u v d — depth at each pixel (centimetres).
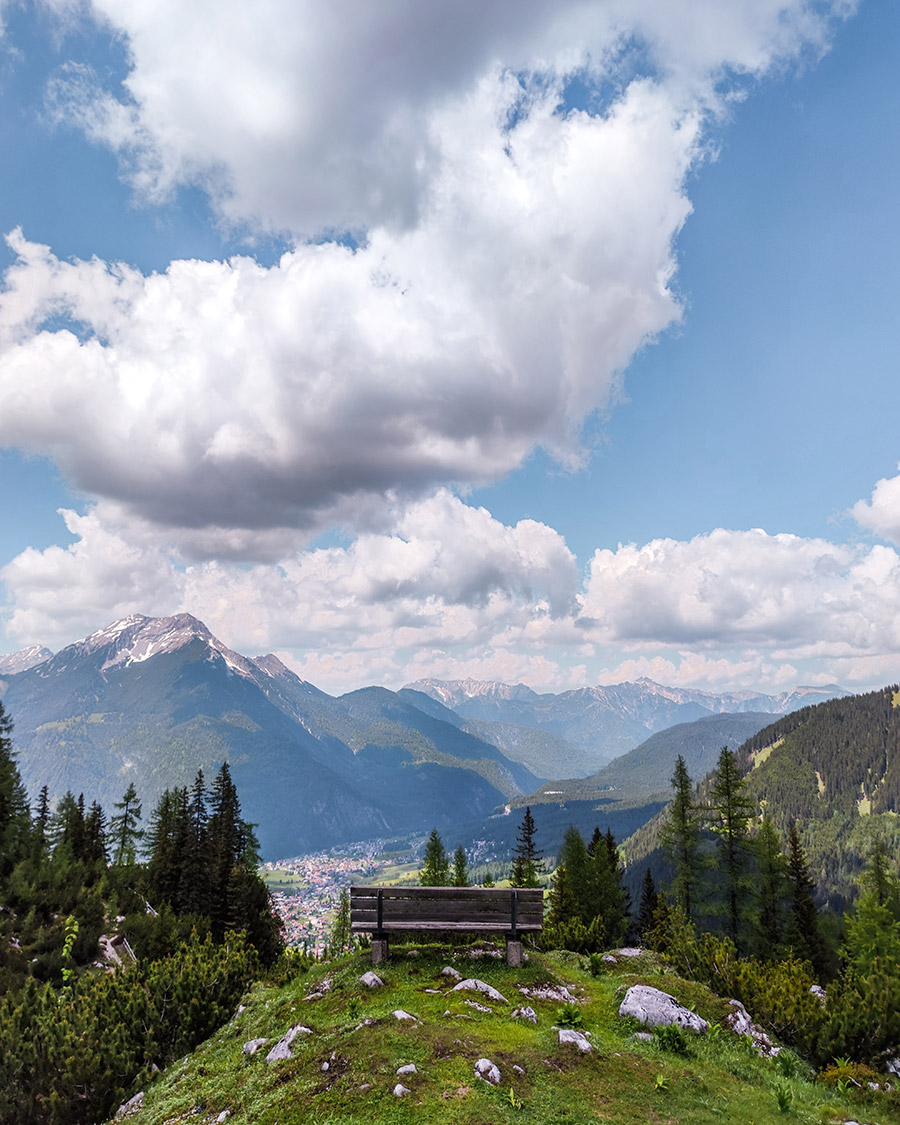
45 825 6134
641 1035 1250
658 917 4547
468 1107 889
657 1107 962
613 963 1842
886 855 5228
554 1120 882
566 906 4491
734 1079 1142
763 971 1970
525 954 1672
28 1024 1598
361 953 1677
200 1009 1596
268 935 4916
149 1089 1330
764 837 4762
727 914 4234
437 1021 1180
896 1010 1453
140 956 3105
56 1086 1339
